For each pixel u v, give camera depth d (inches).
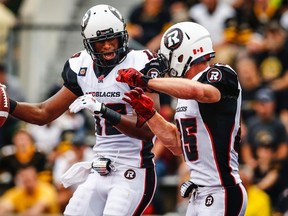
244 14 1352.1
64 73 797.9
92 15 768.3
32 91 1400.1
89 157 1210.0
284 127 1221.1
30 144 1208.8
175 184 1247.5
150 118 747.4
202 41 753.6
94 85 781.9
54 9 1475.1
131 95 735.7
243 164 1216.8
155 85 722.2
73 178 797.2
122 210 772.0
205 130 743.7
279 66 1305.4
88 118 1341.0
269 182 1184.2
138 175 781.9
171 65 759.1
